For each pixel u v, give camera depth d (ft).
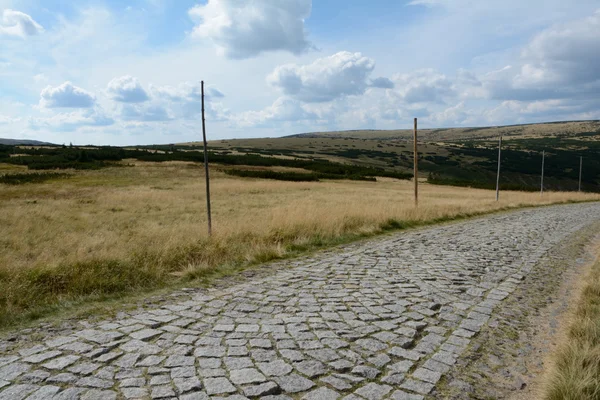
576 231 45.68
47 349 12.28
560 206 93.35
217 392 9.75
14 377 10.41
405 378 10.80
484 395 10.18
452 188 204.44
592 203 109.50
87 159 216.33
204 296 18.49
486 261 27.50
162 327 14.29
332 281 21.44
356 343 13.01
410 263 26.53
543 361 12.28
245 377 10.55
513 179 351.67
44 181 135.13
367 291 19.44
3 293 17.34
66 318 15.34
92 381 10.22
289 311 16.22
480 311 16.66
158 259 24.09
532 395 10.33
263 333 13.75
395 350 12.55
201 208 79.30
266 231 34.12
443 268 25.02
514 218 61.00
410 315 15.93
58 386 9.95
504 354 12.64
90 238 38.22
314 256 29.09
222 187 133.90
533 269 25.21
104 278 20.06
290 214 41.70
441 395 10.03
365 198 107.24
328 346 12.71
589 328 13.52
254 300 17.80
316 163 279.69
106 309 16.49
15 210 64.39
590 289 19.03
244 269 24.56
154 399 9.40
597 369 10.80
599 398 9.64
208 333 13.71
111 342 12.84
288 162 274.77
